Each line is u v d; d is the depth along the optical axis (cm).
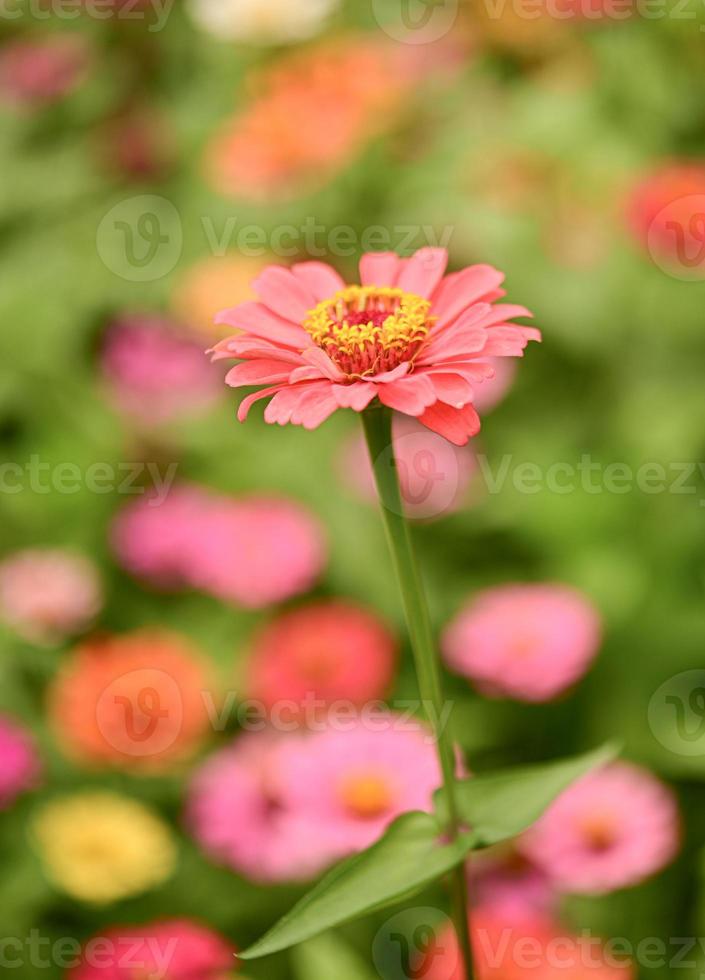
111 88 176
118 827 97
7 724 100
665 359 140
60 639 117
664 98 147
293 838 93
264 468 134
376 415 72
